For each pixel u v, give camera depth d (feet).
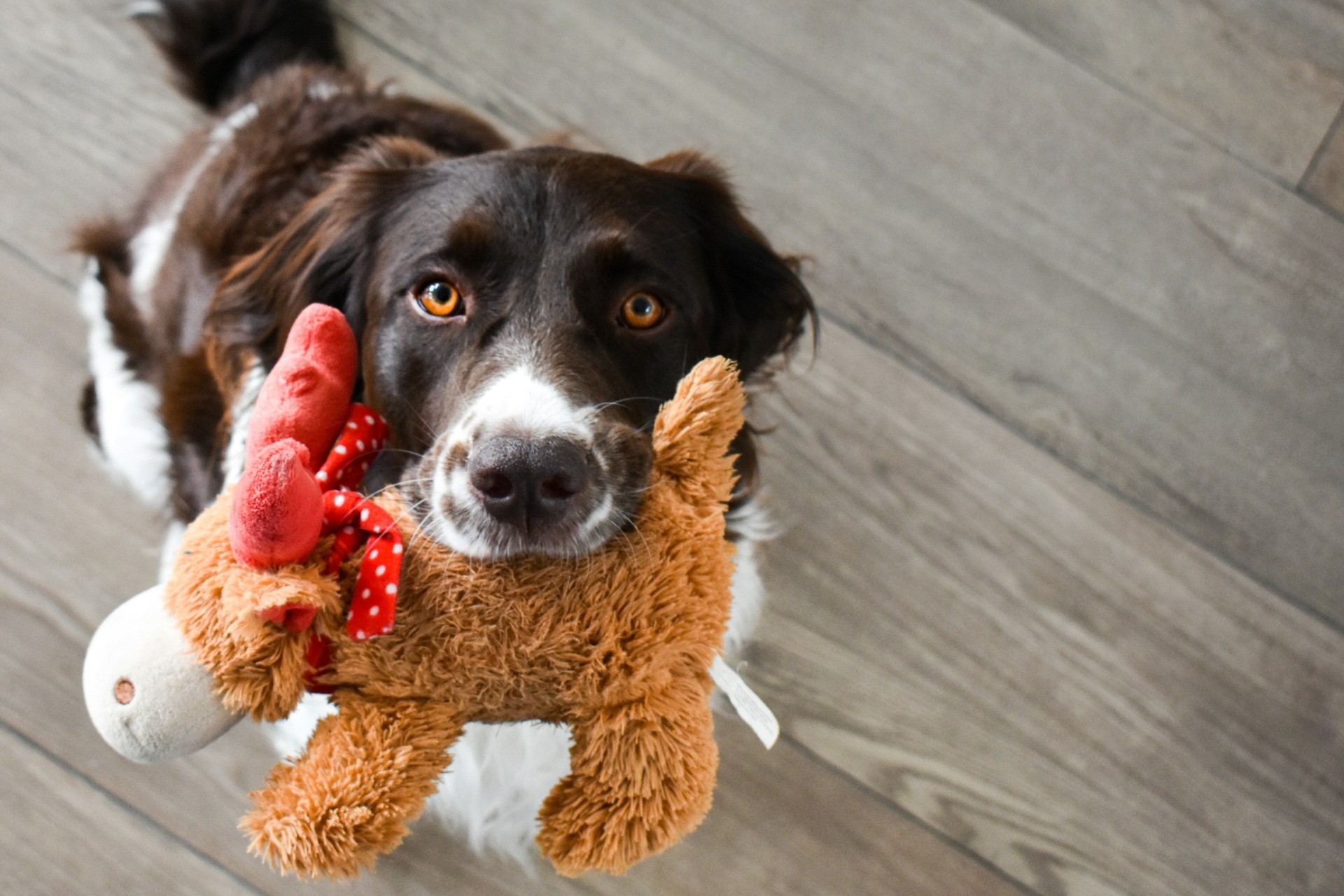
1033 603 6.81
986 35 7.55
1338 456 7.21
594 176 4.42
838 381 6.99
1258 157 7.52
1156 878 6.54
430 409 4.19
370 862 2.98
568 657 3.01
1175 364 7.24
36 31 7.06
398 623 3.03
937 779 6.52
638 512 3.34
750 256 5.13
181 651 2.80
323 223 4.92
